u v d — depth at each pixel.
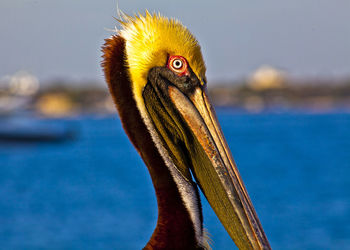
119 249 18.30
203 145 4.56
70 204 28.41
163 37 4.67
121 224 22.70
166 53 4.67
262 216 24.23
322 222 22.30
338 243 18.62
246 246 4.33
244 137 96.25
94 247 18.62
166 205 4.47
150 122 4.64
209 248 4.41
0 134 58.81
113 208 26.92
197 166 4.57
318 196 29.73
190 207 4.46
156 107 4.66
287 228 21.34
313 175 40.53
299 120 180.12
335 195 29.67
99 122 163.50
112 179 40.59
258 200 28.84
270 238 19.86
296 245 18.48
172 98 4.65
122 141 89.06
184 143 4.62
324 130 120.56
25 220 23.66
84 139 92.75
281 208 26.09
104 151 68.12
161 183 4.52
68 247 18.34
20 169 45.72
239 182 4.45
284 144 78.69
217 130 4.57
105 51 4.73
